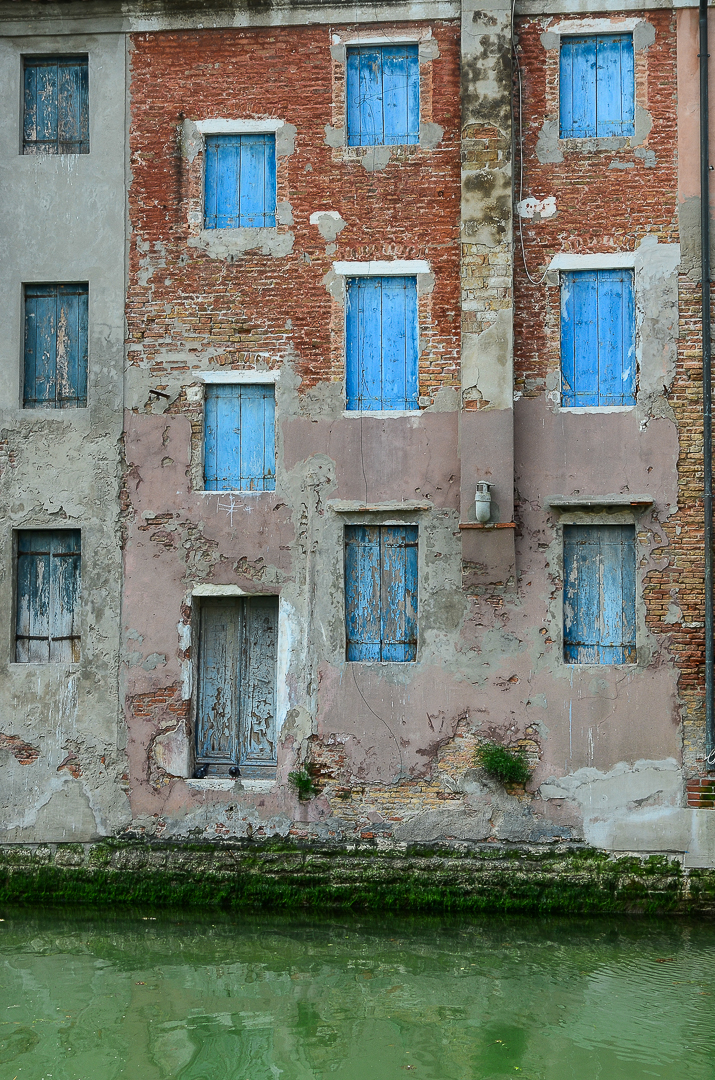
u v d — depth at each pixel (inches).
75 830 470.3
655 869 439.8
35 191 488.7
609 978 372.5
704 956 394.3
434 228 467.5
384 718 458.6
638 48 459.8
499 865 446.6
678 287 454.6
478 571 453.4
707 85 453.7
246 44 480.4
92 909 457.1
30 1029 334.6
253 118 479.2
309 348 473.1
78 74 494.6
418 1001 354.0
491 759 447.2
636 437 453.7
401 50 479.2
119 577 477.4
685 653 447.2
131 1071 307.0
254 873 457.7
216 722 483.5
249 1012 346.9
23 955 398.9
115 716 473.1
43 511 483.2
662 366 453.7
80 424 483.2
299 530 469.7
